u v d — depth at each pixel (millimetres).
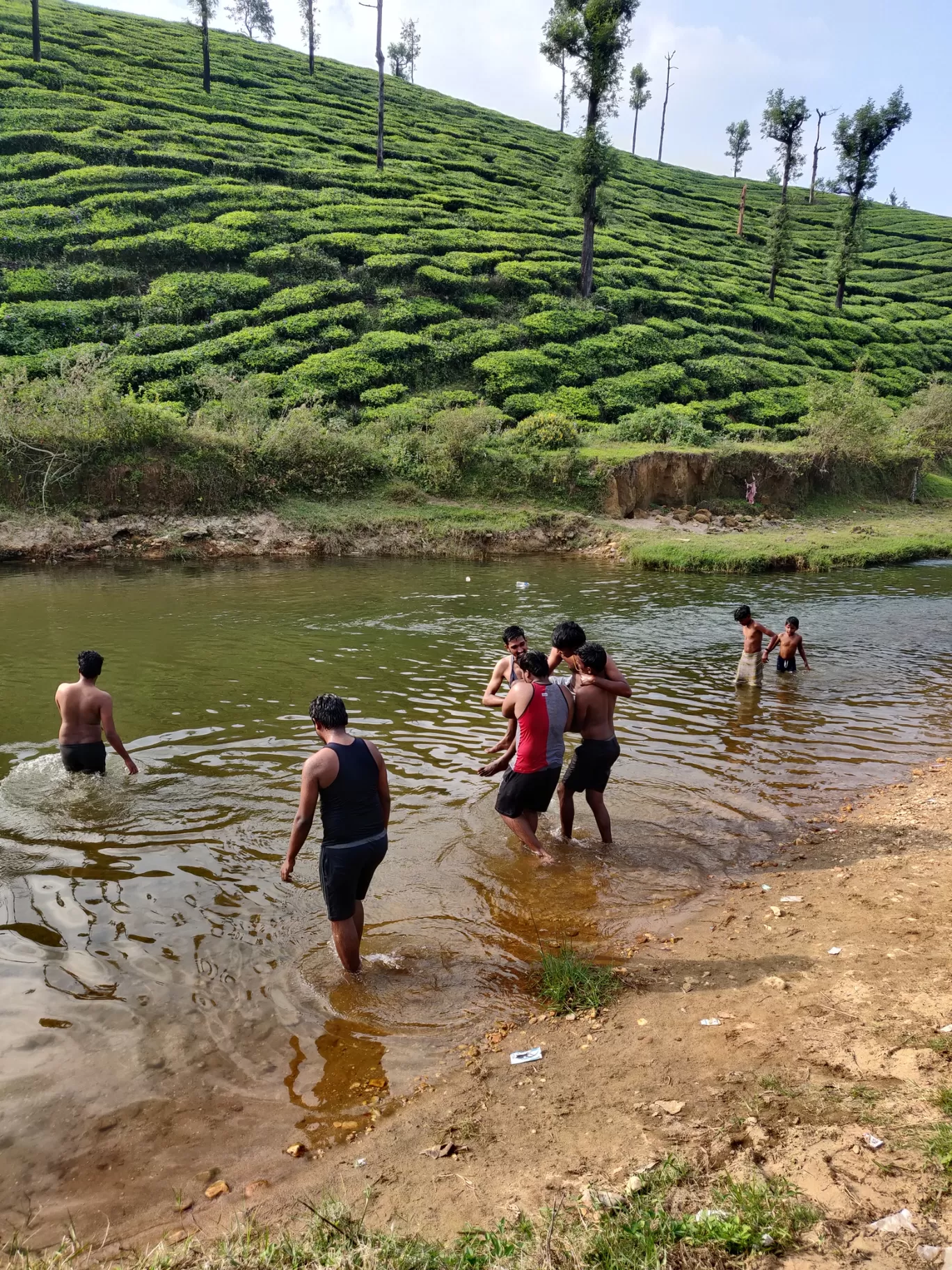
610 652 13562
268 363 31484
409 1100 3801
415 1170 3293
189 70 58219
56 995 4613
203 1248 2916
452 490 27531
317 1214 2928
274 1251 2807
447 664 12297
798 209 81250
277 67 67562
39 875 6000
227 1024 4391
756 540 25078
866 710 10516
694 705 10703
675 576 21625
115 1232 3057
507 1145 3395
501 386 34031
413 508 26312
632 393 35562
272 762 8219
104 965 4918
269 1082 3941
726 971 4754
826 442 32594
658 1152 3203
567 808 6777
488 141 67188
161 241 36000
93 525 22688
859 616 16797
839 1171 2916
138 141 43625
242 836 6652
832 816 7258
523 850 6586
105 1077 3955
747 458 30266
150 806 7184
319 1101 3809
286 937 5270
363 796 4816
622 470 27859
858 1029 3922
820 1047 3812
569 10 37875
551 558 24531
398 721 9656
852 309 56469
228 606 16359
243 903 5668
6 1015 4414
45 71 48344
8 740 8656
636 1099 3607
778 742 9281
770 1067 3711
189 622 14836
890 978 4398
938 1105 3227
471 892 5922
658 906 5734
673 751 8977
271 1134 3588
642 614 16641
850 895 5598
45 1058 4082
